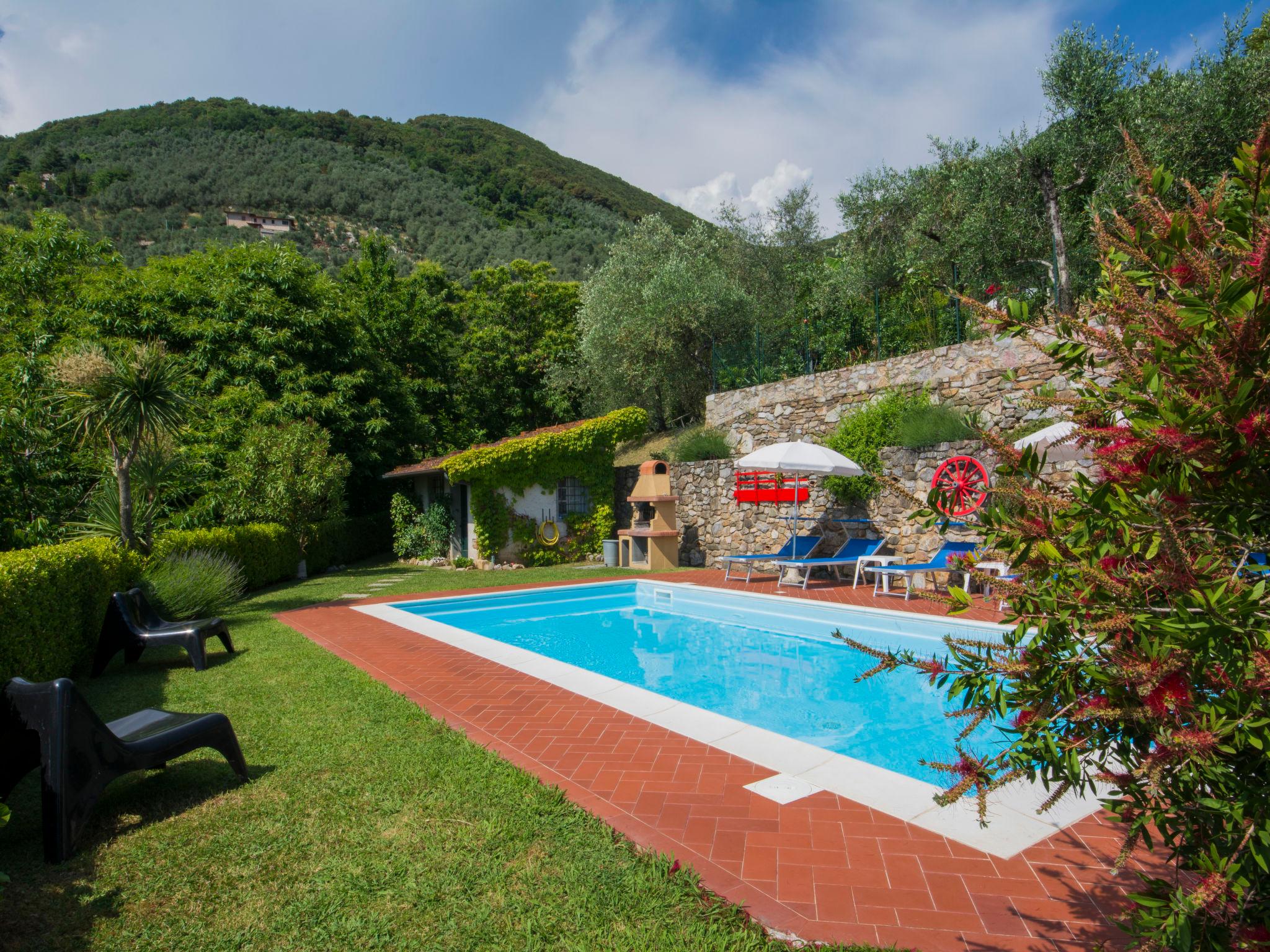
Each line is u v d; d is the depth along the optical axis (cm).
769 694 730
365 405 2305
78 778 352
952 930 272
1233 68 1322
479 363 3334
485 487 1825
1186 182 182
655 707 586
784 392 1823
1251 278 148
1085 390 190
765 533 1659
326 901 300
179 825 374
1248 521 160
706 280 2353
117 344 1730
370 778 429
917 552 1329
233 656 802
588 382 2822
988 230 1578
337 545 1972
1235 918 162
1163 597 166
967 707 195
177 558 1093
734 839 349
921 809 385
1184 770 159
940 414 1358
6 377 1466
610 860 327
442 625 990
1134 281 185
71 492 1164
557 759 465
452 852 337
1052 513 179
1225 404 148
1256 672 141
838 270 2177
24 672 593
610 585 1454
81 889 315
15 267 1975
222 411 1856
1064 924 275
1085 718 171
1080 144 1467
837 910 287
